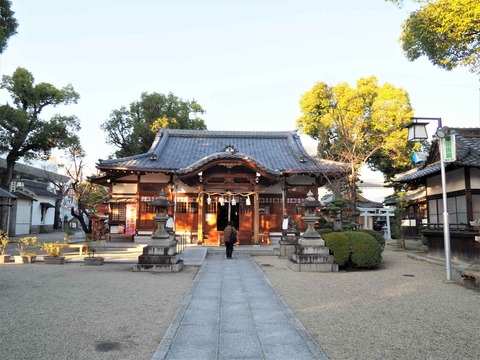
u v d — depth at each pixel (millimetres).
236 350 4930
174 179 22453
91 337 5484
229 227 16031
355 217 20781
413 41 13727
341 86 33125
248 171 21062
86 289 9203
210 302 7742
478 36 12547
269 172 20250
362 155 22938
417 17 13242
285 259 16094
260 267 13367
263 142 28250
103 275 11492
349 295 8500
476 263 10094
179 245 19469
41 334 5605
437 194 16078
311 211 13125
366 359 4652
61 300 7938
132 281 10406
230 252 15875
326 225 19578
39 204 43594
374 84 31594
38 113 29141
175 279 10805
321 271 12328
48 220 46281
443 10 12422
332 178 23375
